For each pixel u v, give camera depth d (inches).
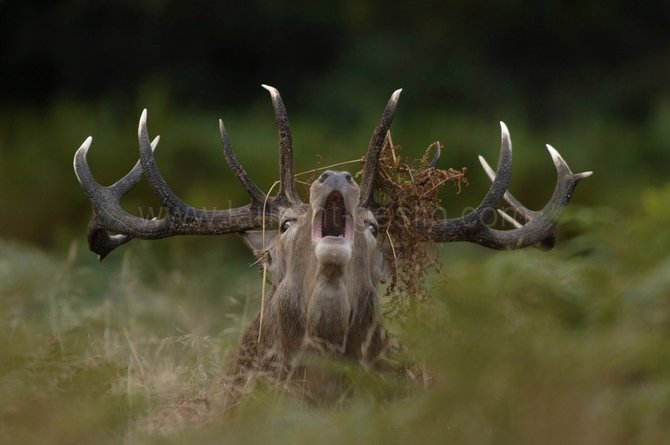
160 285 954.7
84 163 628.4
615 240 591.5
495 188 614.9
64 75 1978.3
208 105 1957.4
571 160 1635.1
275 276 596.4
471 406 434.0
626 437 418.6
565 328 505.0
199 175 1551.4
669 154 1685.5
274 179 1483.8
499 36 1990.7
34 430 486.3
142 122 617.3
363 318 566.6
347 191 539.8
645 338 446.6
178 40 1966.0
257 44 1975.9
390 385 530.0
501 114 1877.5
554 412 418.3
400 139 1622.8
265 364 583.5
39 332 708.7
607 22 1983.3
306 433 471.2
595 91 1953.7
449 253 987.9
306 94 1941.4
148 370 632.4
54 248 1408.7
